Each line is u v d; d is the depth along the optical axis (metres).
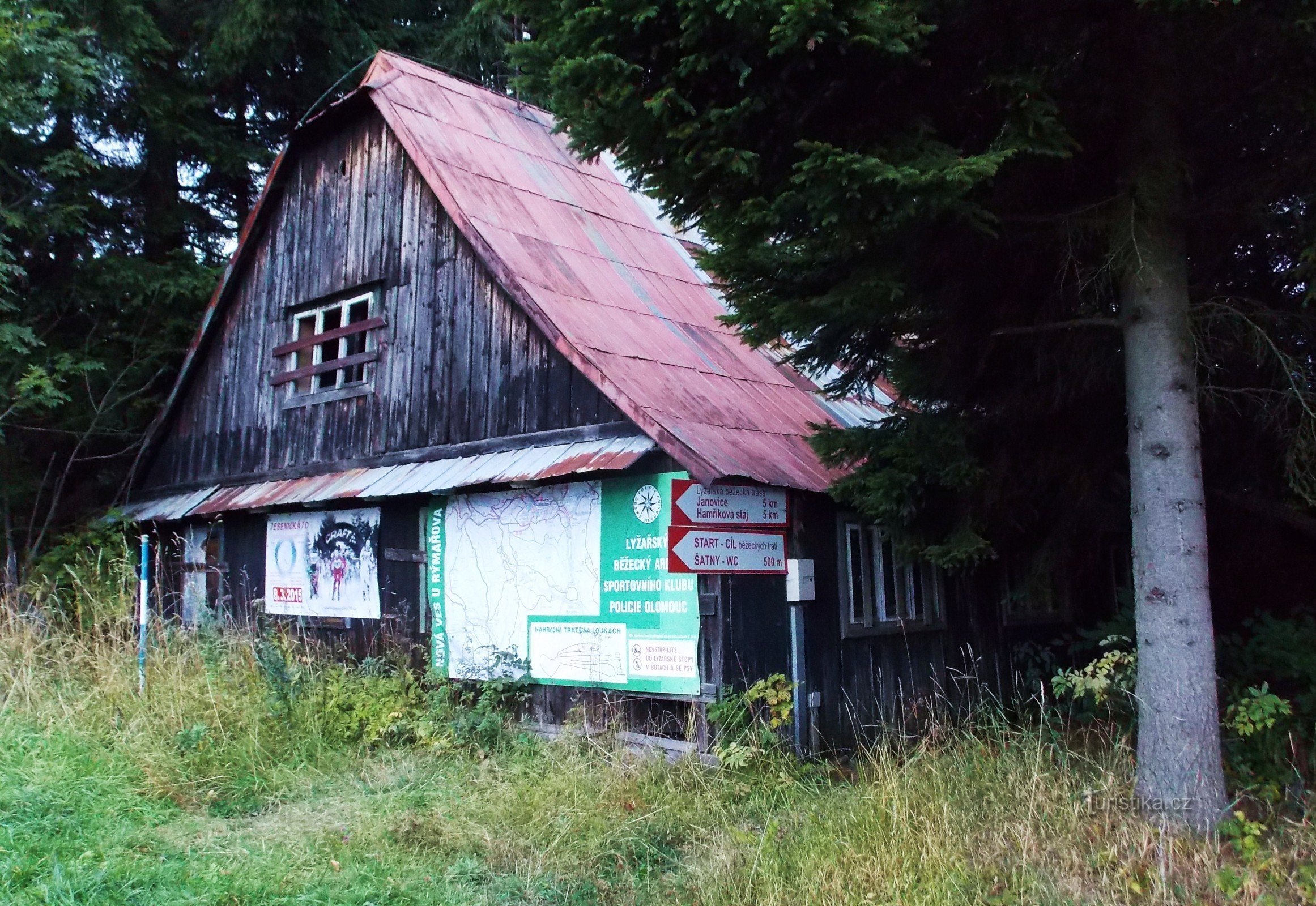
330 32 15.01
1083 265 5.95
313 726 7.41
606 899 4.93
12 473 12.98
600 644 7.71
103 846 5.20
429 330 9.89
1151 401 5.32
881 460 6.55
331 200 11.35
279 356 11.66
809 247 5.45
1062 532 7.36
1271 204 5.56
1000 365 6.85
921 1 4.99
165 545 12.59
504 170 10.71
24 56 11.66
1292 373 5.54
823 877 4.73
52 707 7.27
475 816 5.92
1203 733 5.08
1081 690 5.96
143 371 13.83
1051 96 5.38
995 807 5.29
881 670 8.29
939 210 4.98
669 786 6.32
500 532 8.56
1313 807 5.24
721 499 7.27
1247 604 8.19
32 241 12.91
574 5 5.18
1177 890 4.50
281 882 4.90
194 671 7.89
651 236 11.57
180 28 14.98
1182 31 5.03
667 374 8.43
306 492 10.12
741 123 5.12
